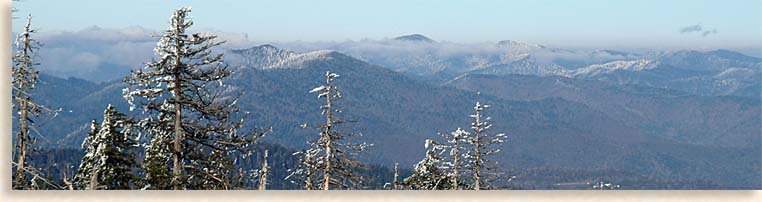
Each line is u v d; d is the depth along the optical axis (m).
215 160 13.56
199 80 13.27
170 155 13.48
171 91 13.16
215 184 13.59
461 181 20.53
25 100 12.93
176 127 13.29
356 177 17.09
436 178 20.30
